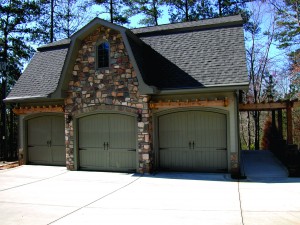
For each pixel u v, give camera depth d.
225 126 11.08
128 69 11.47
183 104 11.05
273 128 16.27
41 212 6.82
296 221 5.84
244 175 10.64
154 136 11.73
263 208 6.74
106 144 12.12
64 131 13.64
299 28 20.27
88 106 12.14
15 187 9.52
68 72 12.28
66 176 11.25
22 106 14.29
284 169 11.64
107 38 11.80
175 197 7.91
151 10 23.48
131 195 8.23
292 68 22.75
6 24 19.92
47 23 22.36
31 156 14.27
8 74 20.80
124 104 11.54
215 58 11.34
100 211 6.81
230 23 12.28
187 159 11.50
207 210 6.70
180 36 12.73
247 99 25.44
